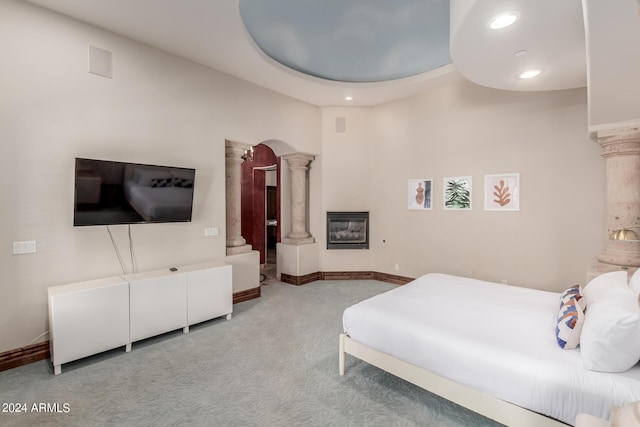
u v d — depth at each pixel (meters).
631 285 2.01
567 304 2.05
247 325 3.68
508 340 1.92
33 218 2.80
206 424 2.02
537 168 4.05
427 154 5.09
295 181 5.84
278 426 1.99
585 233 3.73
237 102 4.49
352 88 4.93
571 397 1.54
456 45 2.56
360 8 3.19
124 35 3.35
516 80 3.30
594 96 2.69
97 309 2.81
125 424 2.02
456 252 4.80
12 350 2.71
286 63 4.40
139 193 3.34
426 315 2.33
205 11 2.94
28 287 2.78
